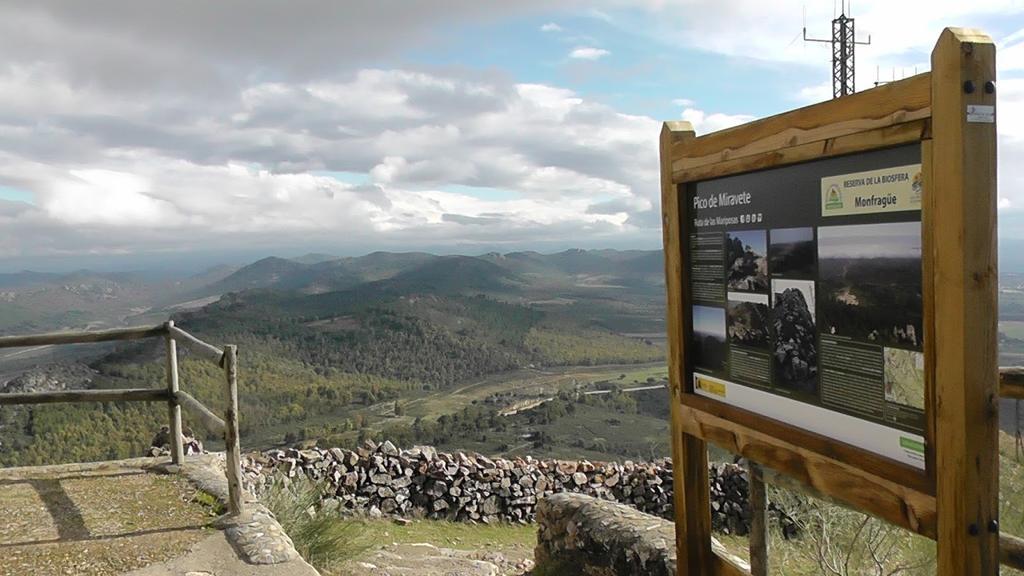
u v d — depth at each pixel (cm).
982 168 177
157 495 490
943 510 184
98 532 422
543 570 546
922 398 194
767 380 260
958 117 176
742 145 262
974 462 178
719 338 289
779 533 516
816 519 480
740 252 272
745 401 273
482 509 890
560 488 916
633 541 452
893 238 202
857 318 216
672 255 315
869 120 204
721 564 310
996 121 178
